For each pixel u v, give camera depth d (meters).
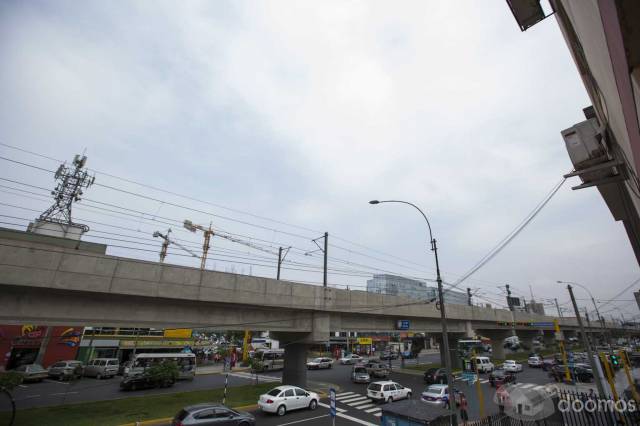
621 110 2.96
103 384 31.62
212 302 19.47
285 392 20.92
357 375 33.53
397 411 13.01
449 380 14.80
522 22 7.18
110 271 15.95
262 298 21.72
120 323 16.67
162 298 17.64
